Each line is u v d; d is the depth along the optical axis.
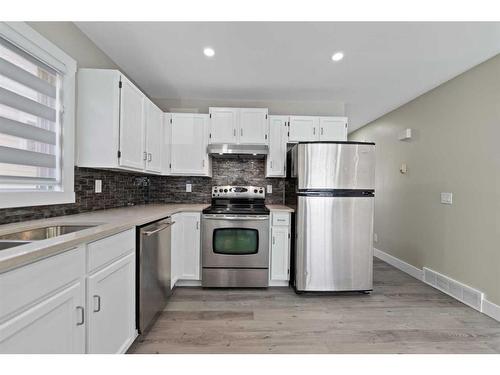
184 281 2.91
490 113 2.32
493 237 2.27
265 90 3.18
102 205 2.39
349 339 1.90
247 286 2.79
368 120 4.45
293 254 2.85
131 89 2.19
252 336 1.91
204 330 1.98
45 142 1.68
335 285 2.68
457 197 2.66
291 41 2.13
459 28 1.92
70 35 1.91
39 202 1.62
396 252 3.73
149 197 3.44
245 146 3.09
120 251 1.50
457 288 2.61
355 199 2.70
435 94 3.01
